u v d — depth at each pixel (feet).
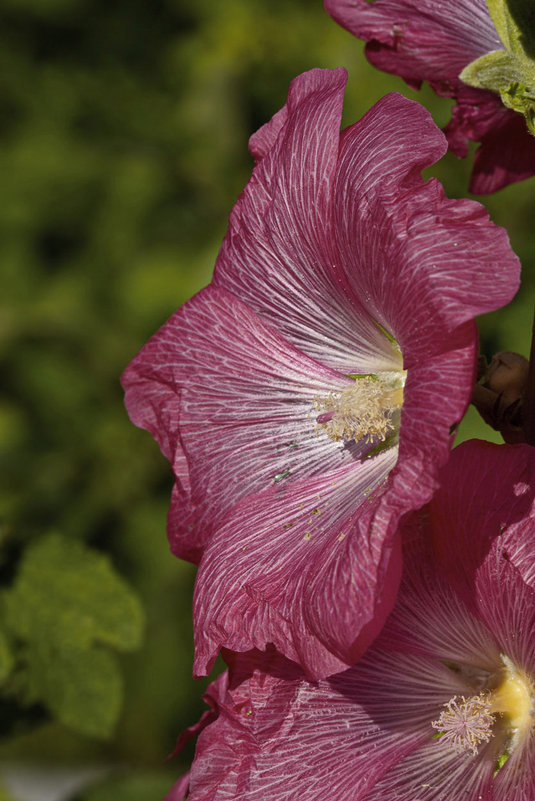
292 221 1.44
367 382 1.45
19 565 1.82
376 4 1.52
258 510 1.44
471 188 1.58
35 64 3.22
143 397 1.51
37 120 3.18
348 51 2.52
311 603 1.32
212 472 1.49
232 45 2.71
